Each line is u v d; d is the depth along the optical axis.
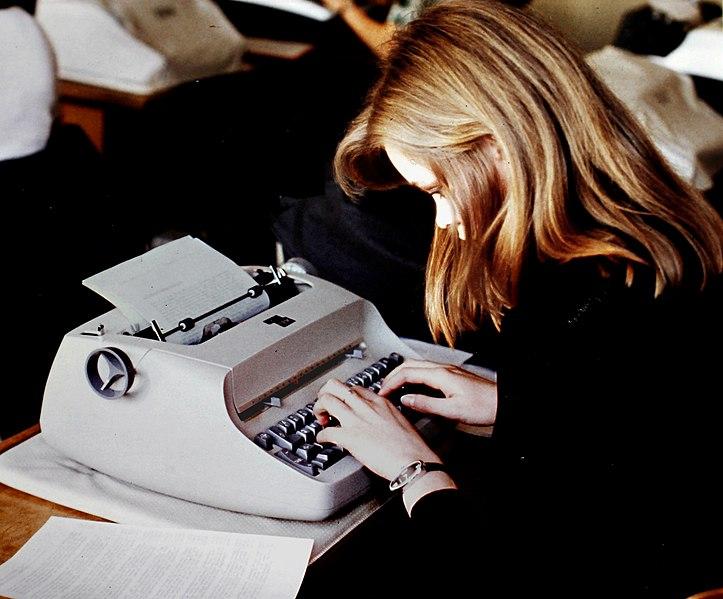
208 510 1.25
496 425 1.12
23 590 1.06
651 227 1.11
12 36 1.94
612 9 3.02
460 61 1.10
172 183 2.24
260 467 1.21
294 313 1.43
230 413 1.23
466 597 1.12
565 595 1.10
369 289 1.90
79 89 2.49
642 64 2.82
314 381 1.41
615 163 1.12
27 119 1.96
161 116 2.44
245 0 3.10
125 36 2.55
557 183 1.08
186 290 1.39
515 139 1.08
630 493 1.08
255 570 1.10
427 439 1.37
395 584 1.25
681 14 3.08
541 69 1.09
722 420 1.08
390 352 1.54
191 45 2.67
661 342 1.08
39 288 1.90
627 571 1.09
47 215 1.93
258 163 2.33
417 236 1.95
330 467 1.24
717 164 2.70
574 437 1.08
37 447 1.38
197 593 1.06
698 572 1.09
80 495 1.26
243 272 1.49
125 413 1.27
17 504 1.27
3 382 1.84
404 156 1.16
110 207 2.07
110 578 1.09
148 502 1.26
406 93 1.13
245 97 2.55
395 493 1.29
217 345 1.29
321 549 1.16
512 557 1.11
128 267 1.39
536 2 2.93
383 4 3.10
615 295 1.09
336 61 2.86
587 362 1.08
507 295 1.15
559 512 1.09
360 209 2.00
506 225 1.11
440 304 1.39
